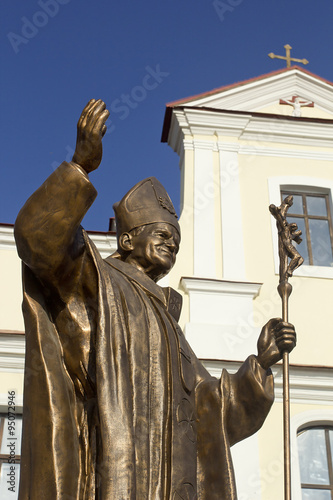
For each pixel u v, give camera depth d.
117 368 4.55
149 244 5.58
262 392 5.00
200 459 4.89
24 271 4.87
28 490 4.33
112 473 4.20
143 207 5.77
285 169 16.45
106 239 13.99
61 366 4.68
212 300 14.23
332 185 16.28
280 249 5.99
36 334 4.68
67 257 4.75
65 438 4.41
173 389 4.77
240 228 15.45
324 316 14.45
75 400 4.69
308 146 16.80
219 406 4.99
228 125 16.72
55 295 4.86
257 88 17.44
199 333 13.73
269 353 5.16
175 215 5.88
